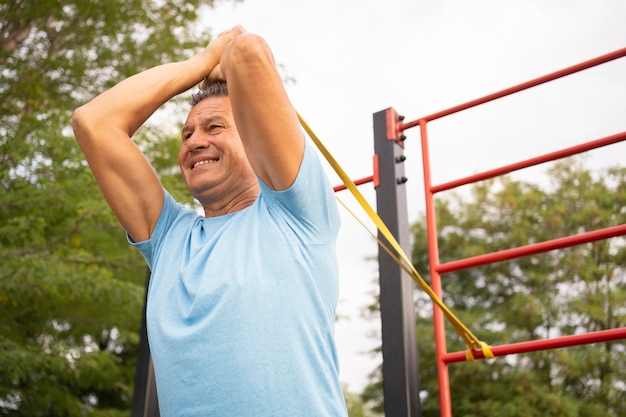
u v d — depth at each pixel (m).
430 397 13.03
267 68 1.16
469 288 14.70
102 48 6.23
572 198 14.52
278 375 1.05
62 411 7.56
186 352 1.10
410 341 2.10
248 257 1.17
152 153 7.37
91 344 8.55
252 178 1.42
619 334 1.90
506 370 12.66
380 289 2.20
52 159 5.27
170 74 1.49
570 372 12.20
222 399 1.05
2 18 5.66
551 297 13.68
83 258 5.43
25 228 4.98
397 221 2.30
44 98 5.71
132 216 1.43
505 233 15.03
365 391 14.90
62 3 5.86
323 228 1.25
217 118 1.41
